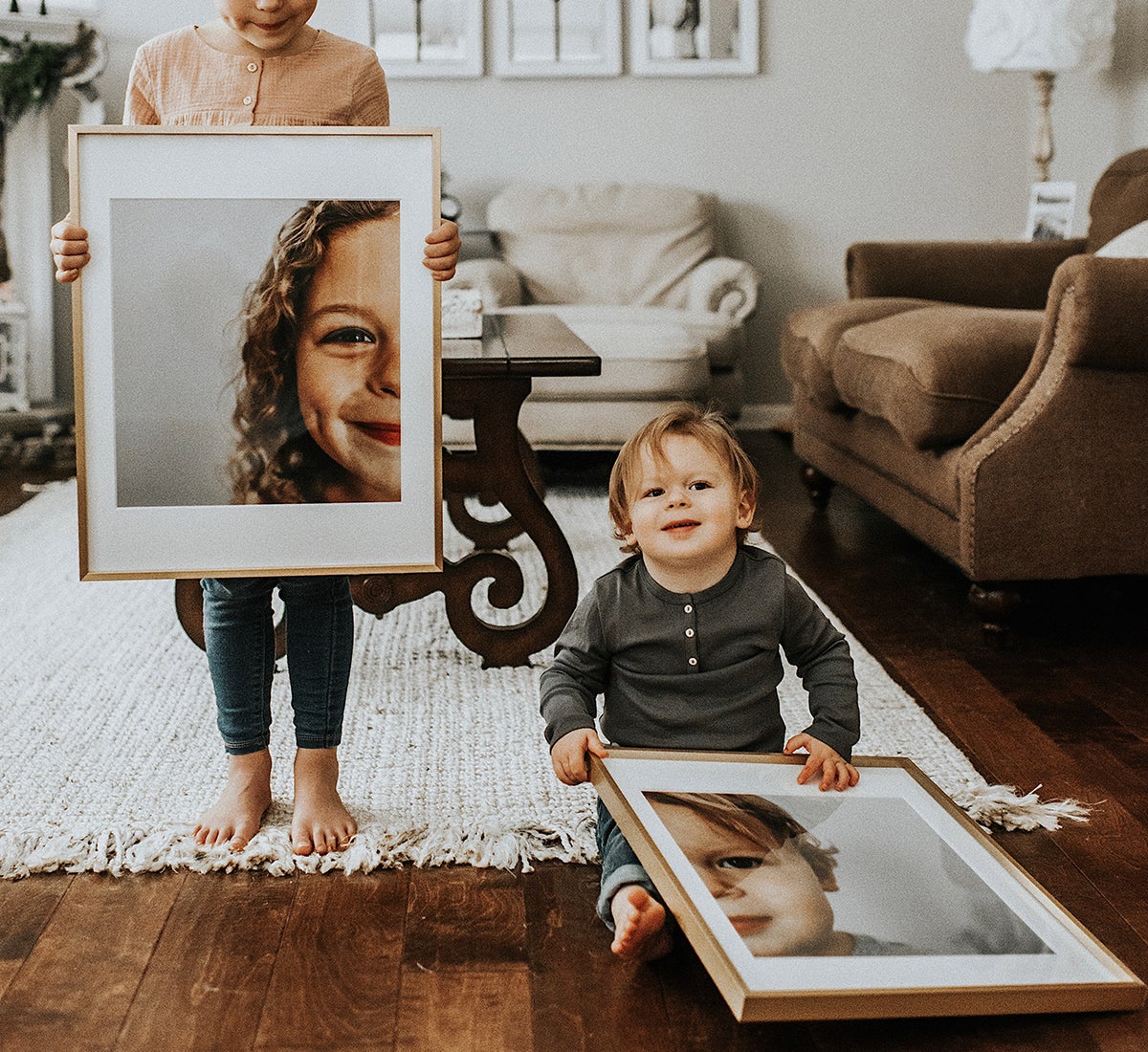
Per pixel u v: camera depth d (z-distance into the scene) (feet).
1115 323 6.72
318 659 4.74
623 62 15.49
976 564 7.18
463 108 15.43
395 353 4.49
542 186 15.07
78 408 4.37
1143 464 7.13
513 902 4.29
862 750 5.64
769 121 15.70
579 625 4.45
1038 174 13.73
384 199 4.42
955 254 11.23
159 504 4.45
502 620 7.77
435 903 4.28
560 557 6.67
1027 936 3.60
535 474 9.11
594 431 11.92
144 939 4.03
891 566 9.20
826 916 3.58
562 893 4.36
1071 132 15.14
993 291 11.21
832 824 4.04
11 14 13.47
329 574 4.56
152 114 4.83
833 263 16.07
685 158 15.71
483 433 6.47
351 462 4.52
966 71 15.74
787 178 15.84
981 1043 3.53
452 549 9.46
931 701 6.40
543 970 3.88
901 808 4.20
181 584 6.57
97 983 3.77
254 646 4.75
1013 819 4.94
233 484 4.47
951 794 5.13
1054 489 7.13
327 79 4.76
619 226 14.83
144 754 5.50
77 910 4.20
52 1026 3.56
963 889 3.77
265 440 4.47
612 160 15.65
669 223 14.83
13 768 5.32
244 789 4.77
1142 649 7.27
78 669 6.68
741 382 13.53
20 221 14.12
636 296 14.75
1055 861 4.67
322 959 3.92
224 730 4.79
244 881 4.42
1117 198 10.85
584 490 12.08
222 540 4.49
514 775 5.30
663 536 4.24
